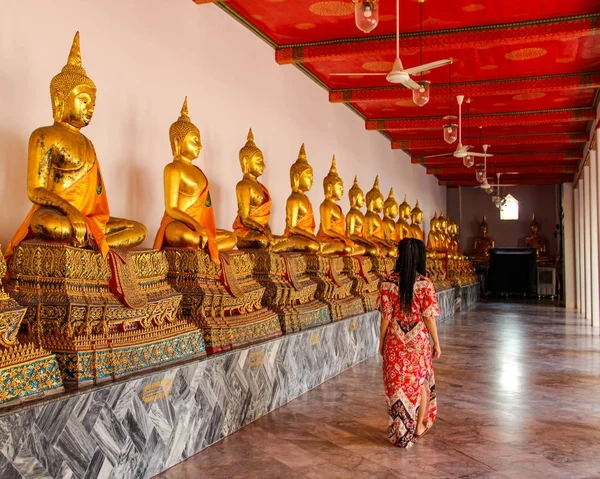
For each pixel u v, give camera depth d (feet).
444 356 27.61
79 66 12.89
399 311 14.37
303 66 29.50
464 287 54.85
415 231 44.52
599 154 34.04
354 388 20.33
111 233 13.84
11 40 14.21
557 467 12.81
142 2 18.48
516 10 23.34
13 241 12.09
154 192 18.98
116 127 17.42
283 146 27.66
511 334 35.91
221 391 14.69
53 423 9.89
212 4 22.04
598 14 23.54
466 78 32.17
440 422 16.37
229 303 16.70
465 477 12.22
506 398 19.24
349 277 27.63
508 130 44.42
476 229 72.38
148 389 12.12
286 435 14.98
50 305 11.51
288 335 18.61
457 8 23.16
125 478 11.38
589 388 20.75
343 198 35.81
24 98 14.53
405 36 25.35
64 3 15.65
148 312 13.33
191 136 16.49
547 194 70.74
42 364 10.21
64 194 12.53
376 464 12.96
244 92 24.17
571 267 59.00
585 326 40.16
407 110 38.47
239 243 20.30
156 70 19.03
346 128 36.73
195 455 13.47
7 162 14.11
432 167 59.41
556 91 34.27
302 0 22.27
